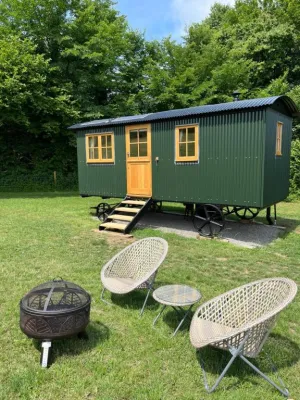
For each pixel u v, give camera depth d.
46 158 19.28
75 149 19.50
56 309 2.71
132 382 2.55
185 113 7.27
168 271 5.07
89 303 2.93
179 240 7.01
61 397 2.39
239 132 6.55
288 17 20.31
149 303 3.93
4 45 14.73
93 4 18.98
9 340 3.11
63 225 8.38
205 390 2.48
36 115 17.31
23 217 9.35
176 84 19.08
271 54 20.22
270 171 6.80
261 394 2.44
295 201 13.13
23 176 18.12
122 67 20.12
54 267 5.14
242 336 2.47
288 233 7.76
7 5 17.19
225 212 9.76
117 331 3.30
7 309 3.71
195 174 7.34
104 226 7.84
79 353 2.91
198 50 21.27
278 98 6.61
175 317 3.58
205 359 2.82
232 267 5.34
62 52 17.06
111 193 9.25
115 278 3.98
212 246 6.57
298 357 2.91
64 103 16.72
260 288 2.94
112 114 18.58
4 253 5.81
